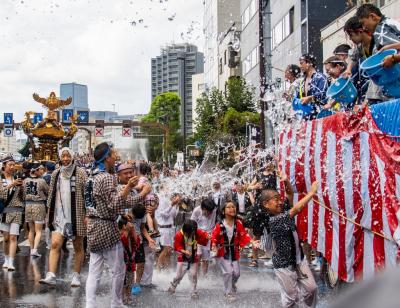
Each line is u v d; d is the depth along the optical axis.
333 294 6.57
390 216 4.10
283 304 5.66
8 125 42.50
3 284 8.59
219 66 55.97
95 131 44.28
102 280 9.12
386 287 0.65
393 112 4.11
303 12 26.16
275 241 5.58
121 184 7.30
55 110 28.14
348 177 4.77
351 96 5.03
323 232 5.24
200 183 16.91
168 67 114.62
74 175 8.28
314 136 5.43
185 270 7.97
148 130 71.00
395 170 4.05
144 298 7.74
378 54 4.32
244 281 9.09
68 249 13.16
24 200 10.27
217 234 7.64
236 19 59.03
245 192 12.27
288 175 5.94
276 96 12.30
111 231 6.17
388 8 16.30
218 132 30.39
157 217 10.47
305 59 6.90
